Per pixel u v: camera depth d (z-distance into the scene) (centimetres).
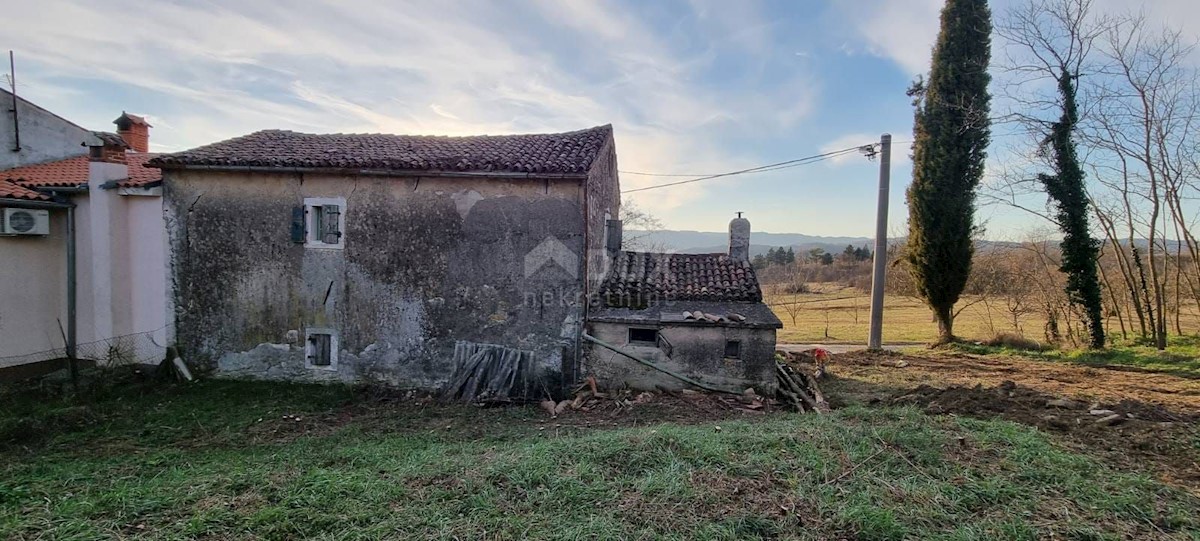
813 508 454
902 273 2275
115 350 1025
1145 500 474
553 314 958
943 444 593
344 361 995
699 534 411
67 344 1009
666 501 462
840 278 3988
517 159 950
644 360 964
